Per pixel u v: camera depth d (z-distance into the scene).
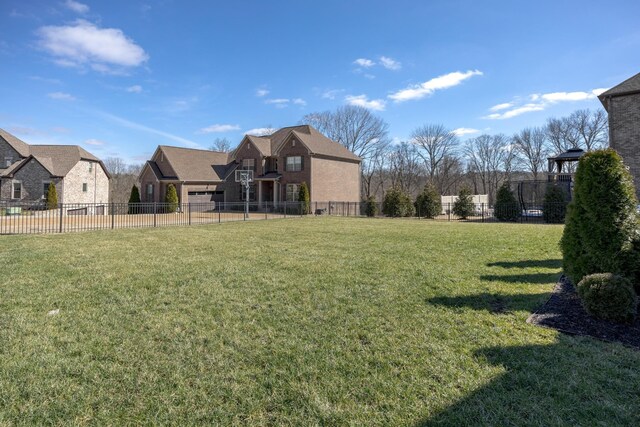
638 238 4.47
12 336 3.41
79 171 30.97
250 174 31.47
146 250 8.52
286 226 15.73
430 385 2.60
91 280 5.55
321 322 3.85
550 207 19.17
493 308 4.30
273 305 4.41
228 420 2.22
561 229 14.12
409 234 12.23
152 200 31.56
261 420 2.23
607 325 3.72
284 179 30.59
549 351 3.11
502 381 2.63
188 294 4.87
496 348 3.18
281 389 2.56
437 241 10.27
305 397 2.46
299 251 8.45
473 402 2.38
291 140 30.31
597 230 4.62
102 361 2.95
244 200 33.72
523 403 2.36
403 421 2.20
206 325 3.75
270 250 8.59
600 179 4.70
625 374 2.71
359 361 2.97
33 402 2.37
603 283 3.91
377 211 27.19
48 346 3.21
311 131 33.78
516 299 4.63
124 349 3.17
